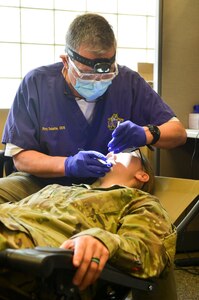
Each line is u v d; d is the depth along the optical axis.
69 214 1.16
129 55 3.43
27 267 0.73
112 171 1.50
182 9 2.45
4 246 0.94
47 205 1.22
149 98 1.80
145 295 1.25
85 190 1.29
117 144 1.55
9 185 1.62
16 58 3.19
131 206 1.23
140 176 1.51
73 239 0.88
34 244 1.00
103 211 1.20
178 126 1.74
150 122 1.79
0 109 2.49
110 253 0.88
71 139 1.70
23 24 3.18
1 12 3.12
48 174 1.58
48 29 3.24
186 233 2.46
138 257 0.98
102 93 1.66
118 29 3.39
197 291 1.92
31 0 3.17
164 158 2.48
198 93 2.54
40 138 1.70
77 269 0.80
